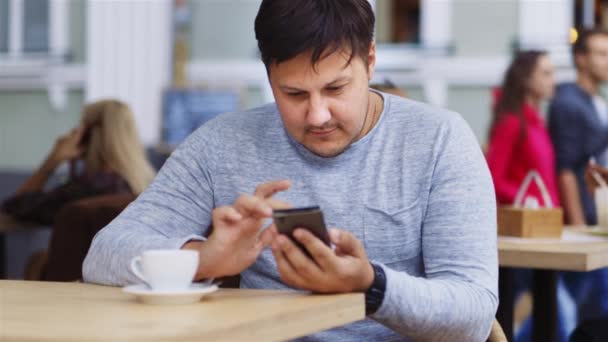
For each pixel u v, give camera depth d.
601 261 2.67
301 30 1.72
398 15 7.45
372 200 1.95
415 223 1.93
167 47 8.01
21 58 8.42
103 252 1.85
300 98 1.79
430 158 1.93
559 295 3.57
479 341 1.78
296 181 2.00
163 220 2.01
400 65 7.40
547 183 4.36
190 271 1.58
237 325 1.32
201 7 7.96
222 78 7.88
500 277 2.97
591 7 6.96
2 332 1.27
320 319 1.49
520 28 7.09
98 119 4.44
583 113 4.67
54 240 3.55
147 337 1.23
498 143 4.36
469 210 1.87
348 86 1.78
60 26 8.29
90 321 1.36
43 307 1.51
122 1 8.07
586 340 2.77
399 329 1.69
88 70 8.17
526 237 2.98
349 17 1.75
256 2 7.83
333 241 1.59
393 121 1.99
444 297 1.70
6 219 4.34
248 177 2.04
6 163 8.48
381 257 1.95
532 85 4.38
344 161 1.98
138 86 8.03
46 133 8.38
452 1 7.28
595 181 3.25
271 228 1.68
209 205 2.08
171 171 2.08
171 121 7.53
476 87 7.21
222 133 2.09
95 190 4.27
